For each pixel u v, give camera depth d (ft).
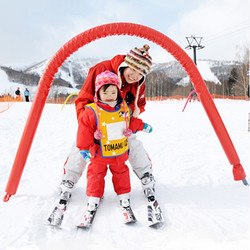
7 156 13.73
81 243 5.70
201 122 27.66
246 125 24.06
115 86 6.98
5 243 5.70
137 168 8.33
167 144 16.28
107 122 7.03
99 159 7.22
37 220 6.73
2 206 7.59
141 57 7.20
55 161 12.87
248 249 5.19
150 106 63.82
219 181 9.46
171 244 5.60
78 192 8.66
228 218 6.80
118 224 6.62
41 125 26.35
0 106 52.80
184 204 7.75
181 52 7.73
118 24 7.41
